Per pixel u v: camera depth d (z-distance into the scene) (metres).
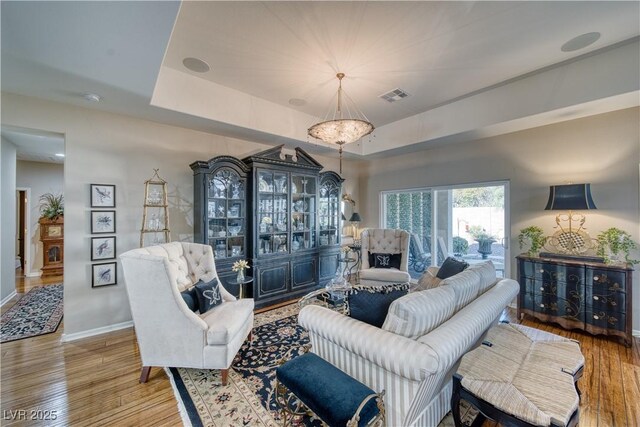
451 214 4.94
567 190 3.39
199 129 3.90
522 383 1.52
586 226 3.48
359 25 2.34
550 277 3.41
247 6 2.11
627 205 3.20
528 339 2.00
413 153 5.44
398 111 4.46
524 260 3.62
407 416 1.51
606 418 1.92
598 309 3.08
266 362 2.61
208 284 2.86
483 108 3.83
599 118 3.37
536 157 3.88
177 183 3.80
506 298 2.32
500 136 4.23
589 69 2.96
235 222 4.09
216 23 2.31
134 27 1.78
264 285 4.20
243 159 4.17
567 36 2.53
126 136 3.40
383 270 4.47
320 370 1.69
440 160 5.00
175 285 2.25
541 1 2.08
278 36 2.49
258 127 3.95
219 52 2.77
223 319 2.47
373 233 5.04
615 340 3.06
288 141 4.55
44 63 2.22
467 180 4.62
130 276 2.22
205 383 2.29
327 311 1.97
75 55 2.11
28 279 5.79
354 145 5.42
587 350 2.86
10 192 4.51
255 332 3.24
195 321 2.26
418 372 1.37
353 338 1.66
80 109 3.11
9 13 1.62
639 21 2.33
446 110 4.24
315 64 3.00
